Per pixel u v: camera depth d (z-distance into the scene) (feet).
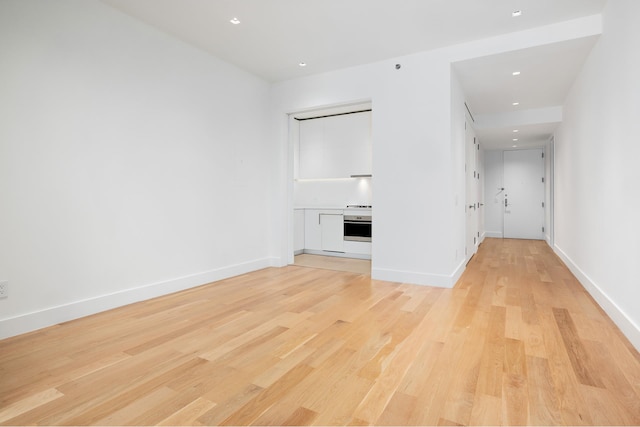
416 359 7.00
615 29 8.99
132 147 10.70
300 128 20.71
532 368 6.60
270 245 16.84
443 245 12.64
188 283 12.51
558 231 19.77
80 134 9.41
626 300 8.29
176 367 6.67
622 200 8.61
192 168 12.69
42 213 8.68
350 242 19.26
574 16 10.35
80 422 5.01
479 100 17.19
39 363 6.81
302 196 22.50
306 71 14.99
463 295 11.57
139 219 10.93
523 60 12.25
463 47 12.16
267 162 16.62
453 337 8.09
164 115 11.66
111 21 10.08
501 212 29.37
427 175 12.85
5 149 8.03
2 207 8.01
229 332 8.42
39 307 8.64
